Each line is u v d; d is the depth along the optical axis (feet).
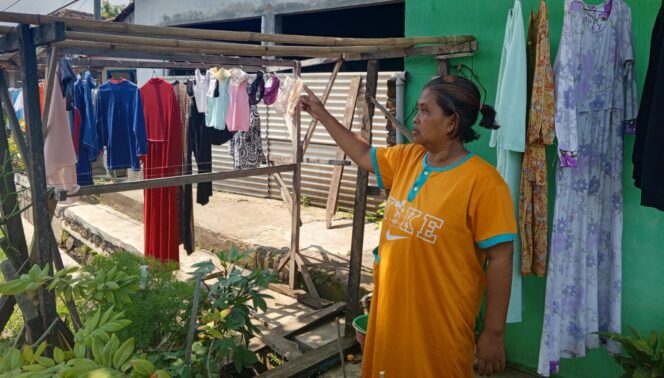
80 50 10.99
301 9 24.58
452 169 6.02
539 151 9.18
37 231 8.27
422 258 6.05
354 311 12.53
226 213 23.68
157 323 10.19
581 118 9.17
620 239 9.64
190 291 10.87
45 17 7.18
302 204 24.59
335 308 15.20
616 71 9.21
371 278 15.46
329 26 35.47
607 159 9.53
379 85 20.98
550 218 10.47
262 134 25.41
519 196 9.61
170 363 9.91
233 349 10.77
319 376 11.44
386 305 6.35
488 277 5.98
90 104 13.89
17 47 8.21
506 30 9.59
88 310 10.12
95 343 5.86
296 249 16.55
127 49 10.03
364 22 35.37
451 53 11.30
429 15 11.98
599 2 9.39
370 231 20.39
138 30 7.63
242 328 11.84
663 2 8.12
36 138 8.09
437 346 6.13
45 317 8.52
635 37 9.22
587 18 8.89
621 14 9.07
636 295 9.87
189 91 16.07
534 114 8.91
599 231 9.77
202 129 16.42
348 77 21.81
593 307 9.73
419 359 6.18
